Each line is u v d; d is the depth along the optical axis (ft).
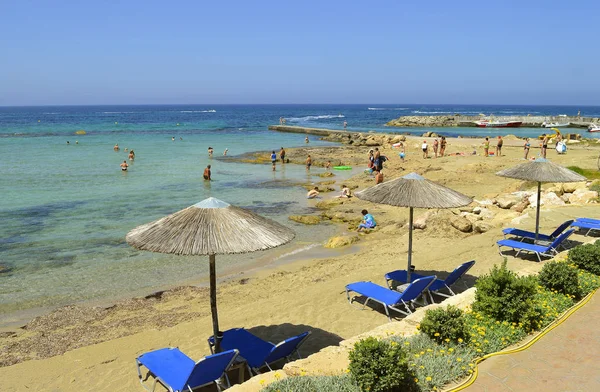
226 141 183.42
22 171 102.37
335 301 32.99
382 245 48.49
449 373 19.16
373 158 99.55
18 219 60.70
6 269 42.52
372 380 17.19
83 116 450.71
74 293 37.22
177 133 223.51
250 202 72.95
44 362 25.91
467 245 43.93
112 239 52.11
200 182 91.09
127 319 31.76
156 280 40.14
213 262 23.09
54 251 47.85
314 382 18.04
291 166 116.37
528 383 18.93
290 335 28.22
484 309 24.03
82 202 71.36
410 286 28.30
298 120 374.22
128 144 168.14
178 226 21.71
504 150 128.67
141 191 80.84
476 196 70.69
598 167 77.82
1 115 476.95
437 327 21.72
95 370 24.99
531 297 23.91
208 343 27.58
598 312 25.50
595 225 42.65
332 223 60.64
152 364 22.33
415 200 29.01
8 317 32.89
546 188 66.85
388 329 23.71
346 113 580.30
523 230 44.88
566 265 28.17
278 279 39.01
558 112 614.34
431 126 291.17
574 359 20.72
